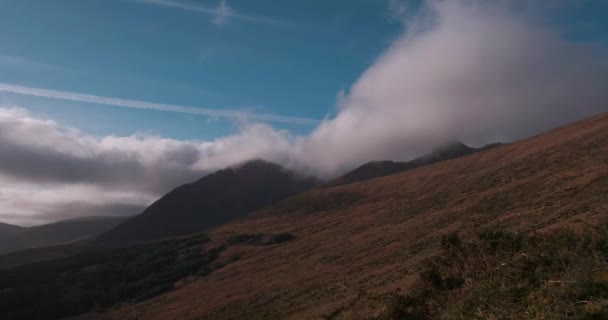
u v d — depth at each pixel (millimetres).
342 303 22094
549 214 23953
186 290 57906
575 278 7414
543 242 9750
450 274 11438
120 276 76188
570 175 35062
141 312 51688
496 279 9109
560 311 6793
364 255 39969
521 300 7918
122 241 135375
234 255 72438
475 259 11234
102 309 59781
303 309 26672
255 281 47844
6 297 66812
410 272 21984
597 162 35375
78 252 117312
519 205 32750
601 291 6992
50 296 68688
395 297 11758
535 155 55688
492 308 8008
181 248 90125
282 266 52094
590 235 9141
